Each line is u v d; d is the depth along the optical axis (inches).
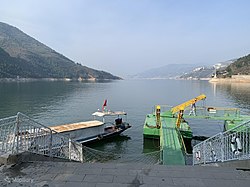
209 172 239.8
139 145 1007.6
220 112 1576.0
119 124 1138.0
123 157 819.4
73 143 514.0
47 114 1736.0
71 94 3255.4
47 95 2989.7
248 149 292.4
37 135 380.8
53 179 223.8
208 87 5187.0
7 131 324.5
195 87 5393.7
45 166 256.7
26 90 3565.5
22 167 255.0
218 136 344.5
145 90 4611.2
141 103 2546.8
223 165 299.6
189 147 990.4
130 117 1701.5
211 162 348.8
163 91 4318.4
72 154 505.0
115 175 232.2
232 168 248.8
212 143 372.8
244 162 263.1
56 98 2716.5
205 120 1533.0
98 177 227.3
